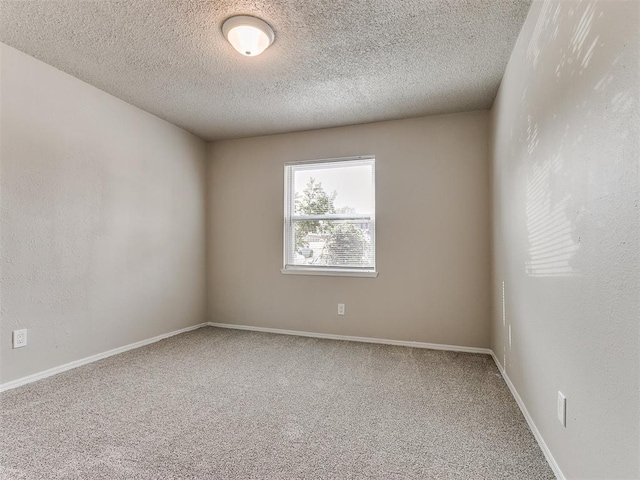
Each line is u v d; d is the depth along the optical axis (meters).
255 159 3.93
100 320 2.82
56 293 2.50
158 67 2.45
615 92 0.95
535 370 1.71
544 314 1.57
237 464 1.47
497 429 1.77
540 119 1.60
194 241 3.91
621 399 0.94
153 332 3.36
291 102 3.03
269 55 2.28
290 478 1.38
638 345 0.86
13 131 2.23
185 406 2.00
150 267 3.32
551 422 1.47
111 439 1.65
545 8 1.54
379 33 2.03
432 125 3.28
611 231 0.98
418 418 1.88
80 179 2.66
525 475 1.41
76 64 2.42
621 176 0.93
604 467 1.03
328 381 2.40
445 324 3.21
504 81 2.45
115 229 2.96
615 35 0.94
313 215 3.75
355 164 3.60
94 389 2.22
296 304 3.72
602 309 1.04
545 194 1.54
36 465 1.44
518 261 2.04
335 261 3.65
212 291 4.05
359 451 1.57
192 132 3.82
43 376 2.40
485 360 2.86
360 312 3.48
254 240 3.91
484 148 3.13
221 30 2.01
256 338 3.51
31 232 2.34
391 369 2.64
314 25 1.96
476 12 1.84
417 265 3.30
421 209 3.29
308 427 1.78
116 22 1.95
